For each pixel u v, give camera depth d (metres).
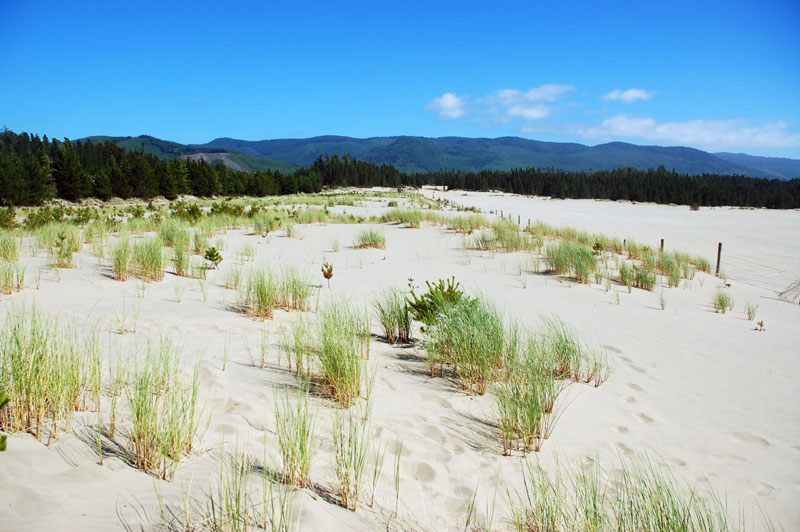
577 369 5.66
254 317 7.05
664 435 4.25
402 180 167.75
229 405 3.83
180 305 7.22
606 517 2.64
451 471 3.21
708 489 3.35
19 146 120.12
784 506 3.19
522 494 3.02
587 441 3.97
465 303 6.38
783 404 5.28
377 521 2.51
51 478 2.35
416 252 16.14
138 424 2.78
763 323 9.97
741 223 46.06
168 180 60.00
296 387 4.39
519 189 145.25
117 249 9.46
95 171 64.44
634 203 113.56
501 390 4.52
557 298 10.62
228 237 17.12
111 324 5.64
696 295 12.79
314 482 2.79
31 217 18.75
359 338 6.00
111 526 2.06
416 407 4.28
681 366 6.52
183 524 2.14
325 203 45.62
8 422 2.79
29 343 3.50
